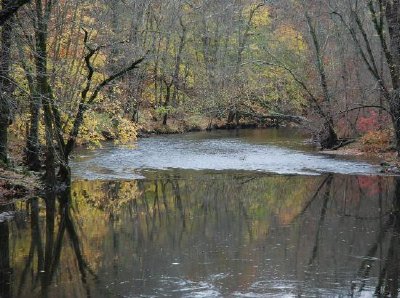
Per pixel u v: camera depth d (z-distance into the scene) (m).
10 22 17.05
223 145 36.56
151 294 9.80
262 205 18.08
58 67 22.56
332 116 33.16
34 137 21.23
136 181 22.84
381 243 13.15
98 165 27.30
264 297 9.62
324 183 22.12
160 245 13.13
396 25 26.45
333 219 15.84
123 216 16.47
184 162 28.50
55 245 13.27
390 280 10.52
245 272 11.00
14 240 13.75
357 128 35.28
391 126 32.16
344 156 30.66
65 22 22.38
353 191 20.39
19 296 9.86
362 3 34.94
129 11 35.31
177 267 11.39
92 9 27.92
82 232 14.49
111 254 12.41
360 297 9.65
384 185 21.58
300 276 10.74
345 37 39.38
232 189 21.03
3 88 16.52
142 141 38.84
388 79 33.97
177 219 16.00
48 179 20.08
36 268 11.49
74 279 10.71
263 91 49.06
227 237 13.81
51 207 17.62
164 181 22.88
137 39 32.62
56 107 19.80
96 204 18.17
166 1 46.84
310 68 42.09
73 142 20.77
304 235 13.95
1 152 20.20
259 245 13.05
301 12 38.84
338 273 10.95
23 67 18.28
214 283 10.35
